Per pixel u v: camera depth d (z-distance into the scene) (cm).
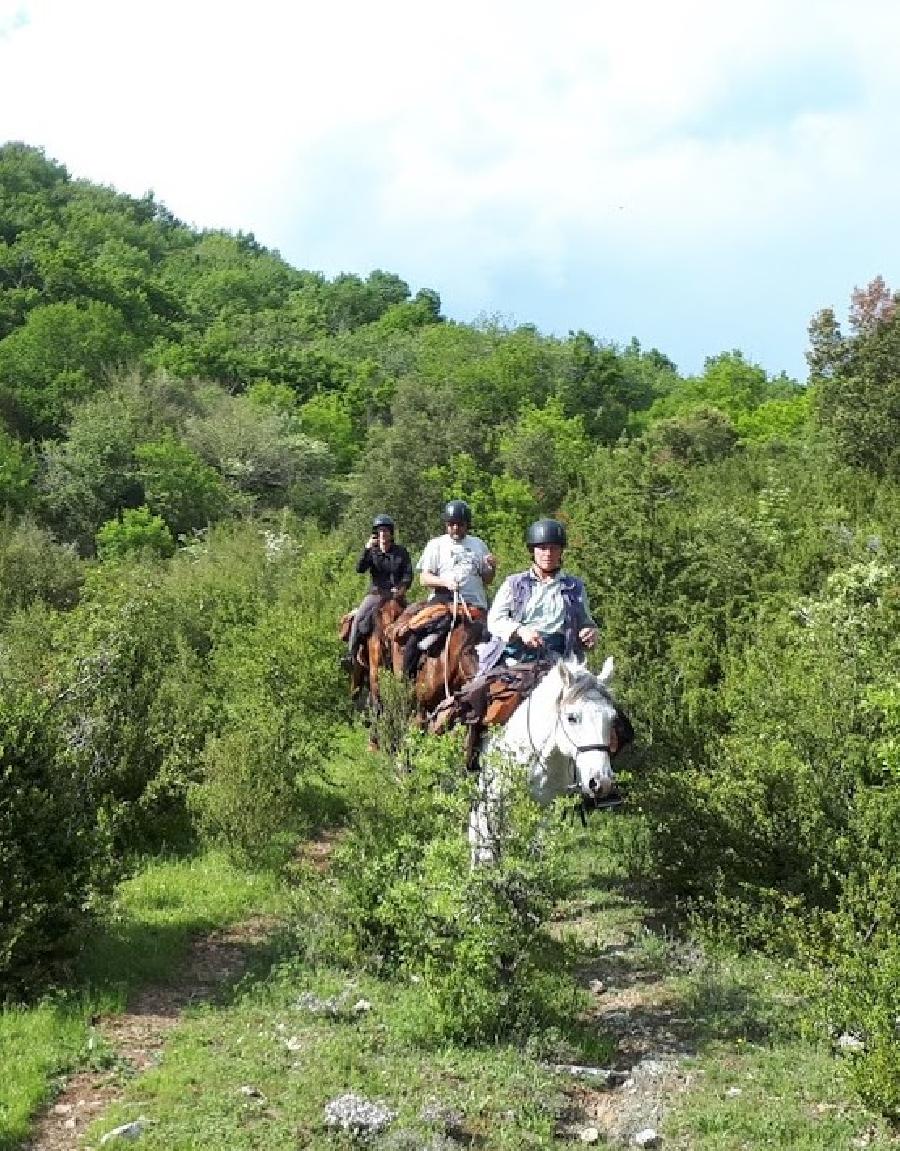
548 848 660
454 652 966
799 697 834
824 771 783
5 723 714
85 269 7756
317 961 734
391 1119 541
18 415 5488
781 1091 580
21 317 6800
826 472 2667
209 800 959
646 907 845
